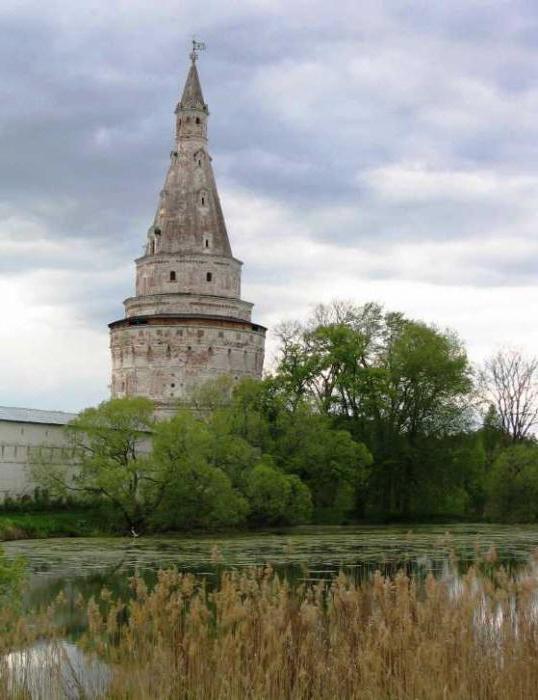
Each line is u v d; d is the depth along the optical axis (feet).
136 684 53.01
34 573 120.16
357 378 246.88
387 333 265.34
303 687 50.08
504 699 49.60
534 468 241.55
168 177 319.68
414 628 53.57
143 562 133.80
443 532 197.67
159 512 197.36
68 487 203.62
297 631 54.75
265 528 215.10
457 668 50.60
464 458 247.50
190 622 55.42
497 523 240.12
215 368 298.35
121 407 204.13
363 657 50.03
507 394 296.71
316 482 232.94
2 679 53.78
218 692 51.13
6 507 205.36
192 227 312.91
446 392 248.93
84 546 164.86
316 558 134.62
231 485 205.77
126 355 302.45
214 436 211.82
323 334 252.21
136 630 57.72
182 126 320.29
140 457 224.74
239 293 321.73
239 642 52.95
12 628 58.85
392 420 248.11
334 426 249.55
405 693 49.32
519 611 56.18
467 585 59.52
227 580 59.93
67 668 59.57
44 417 226.58
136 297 311.06
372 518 247.70
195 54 329.72
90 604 58.70
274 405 237.66
